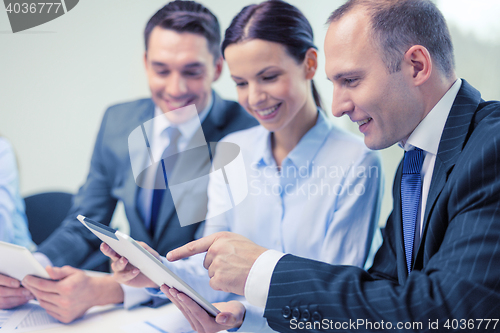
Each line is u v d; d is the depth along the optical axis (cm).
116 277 94
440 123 75
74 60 209
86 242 172
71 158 213
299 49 138
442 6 215
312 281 65
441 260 62
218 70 183
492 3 212
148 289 102
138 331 88
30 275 94
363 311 61
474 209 62
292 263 69
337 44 75
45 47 207
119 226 183
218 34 181
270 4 137
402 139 82
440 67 75
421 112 75
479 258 58
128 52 210
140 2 208
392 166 194
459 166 67
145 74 210
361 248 131
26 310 100
